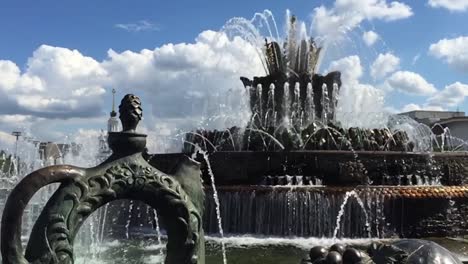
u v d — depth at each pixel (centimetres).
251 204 953
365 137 1159
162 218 293
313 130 1159
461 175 1098
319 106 1414
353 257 356
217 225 962
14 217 251
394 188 966
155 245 876
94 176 273
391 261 357
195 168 306
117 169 278
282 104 1419
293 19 1485
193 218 294
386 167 1071
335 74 1422
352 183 1054
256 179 1072
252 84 1463
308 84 1416
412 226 945
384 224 937
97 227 957
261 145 1155
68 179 267
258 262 716
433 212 957
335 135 1150
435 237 942
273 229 939
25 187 255
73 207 264
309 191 938
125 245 875
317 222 930
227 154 1080
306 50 1466
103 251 824
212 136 1227
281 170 1069
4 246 249
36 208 704
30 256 255
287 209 938
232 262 718
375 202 937
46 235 257
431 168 1086
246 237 923
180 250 292
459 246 841
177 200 288
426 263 355
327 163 1059
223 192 966
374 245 376
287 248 827
